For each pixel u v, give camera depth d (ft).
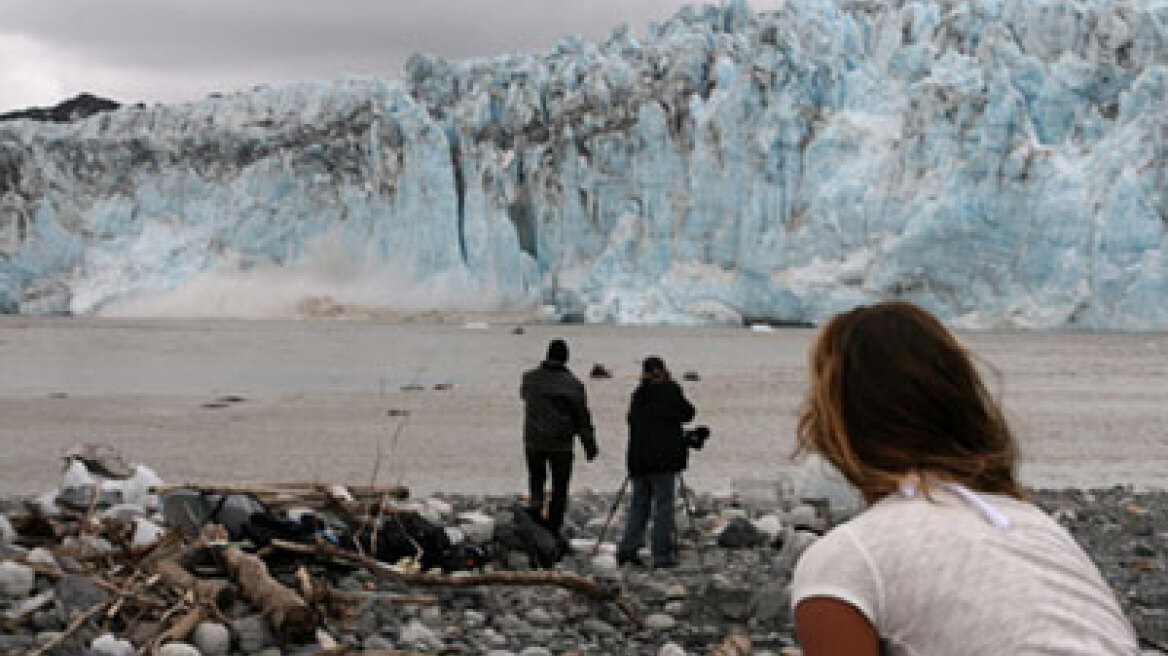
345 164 399.85
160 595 21.68
